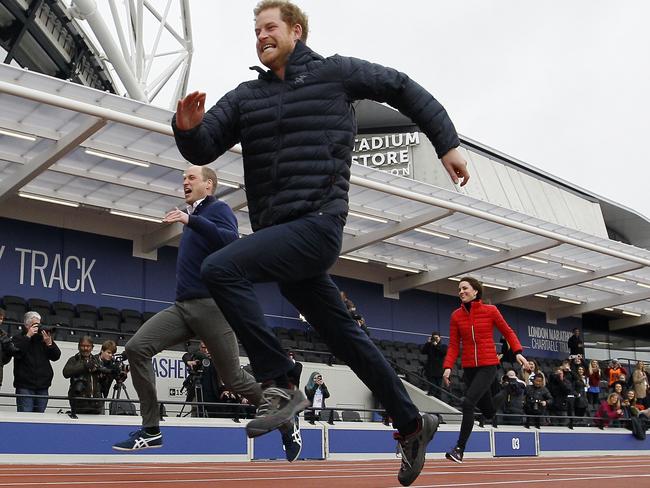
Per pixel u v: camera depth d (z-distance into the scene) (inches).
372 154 1320.1
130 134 632.4
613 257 1024.2
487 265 991.0
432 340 875.4
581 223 1546.5
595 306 1251.2
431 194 816.3
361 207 820.6
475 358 387.2
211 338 253.9
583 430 830.5
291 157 147.8
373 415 798.5
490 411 409.4
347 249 887.7
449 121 150.0
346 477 267.0
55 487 199.9
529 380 834.2
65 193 737.0
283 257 145.1
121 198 757.9
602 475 295.9
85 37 1136.2
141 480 240.2
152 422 256.1
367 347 155.5
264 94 151.3
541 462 515.2
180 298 252.7
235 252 144.4
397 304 1064.2
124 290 810.2
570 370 904.3
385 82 149.3
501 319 386.0
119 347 706.8
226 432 546.6
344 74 149.9
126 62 1085.1
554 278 1130.0
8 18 945.5
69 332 687.7
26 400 498.6
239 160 677.3
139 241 828.0
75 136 592.4
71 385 507.8
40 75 549.0
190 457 526.9
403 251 979.3
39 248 759.7
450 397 871.1
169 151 664.4
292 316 939.3
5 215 743.7
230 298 144.8
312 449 598.2
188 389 619.2
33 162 638.5
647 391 1046.4
